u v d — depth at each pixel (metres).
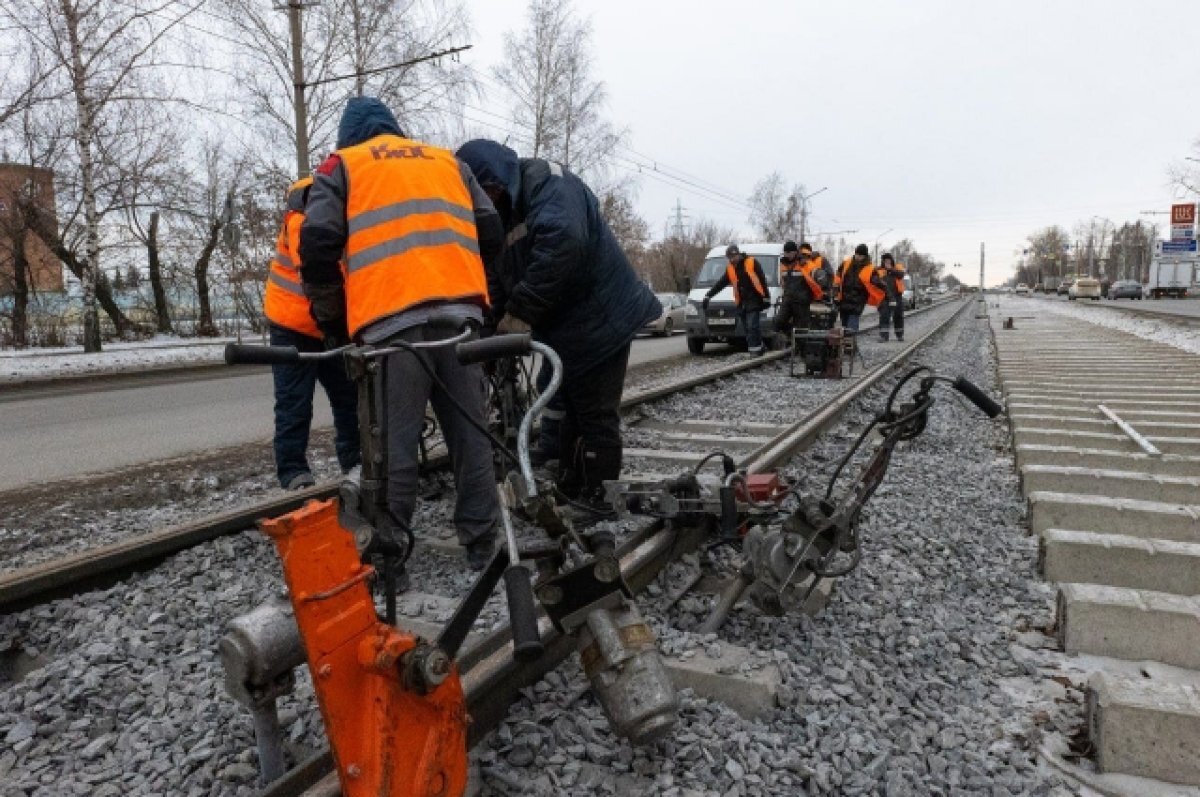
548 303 3.87
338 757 1.87
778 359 15.16
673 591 3.71
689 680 2.87
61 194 22.05
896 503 5.29
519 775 2.42
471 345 2.29
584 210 3.99
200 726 2.64
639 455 6.47
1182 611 3.29
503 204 4.08
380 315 3.32
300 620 1.83
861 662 3.17
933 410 9.52
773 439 6.48
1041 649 3.46
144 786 2.37
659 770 2.43
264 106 23.38
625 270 4.31
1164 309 41.44
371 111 3.69
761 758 2.49
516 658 1.98
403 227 3.35
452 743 2.08
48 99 19.17
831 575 3.42
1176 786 2.51
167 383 14.85
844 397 9.31
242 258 28.06
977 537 4.81
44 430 9.02
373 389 2.73
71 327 27.62
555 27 34.69
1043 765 2.62
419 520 4.66
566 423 4.68
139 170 21.53
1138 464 6.17
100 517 5.20
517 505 2.31
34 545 4.59
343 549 1.94
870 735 2.65
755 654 3.03
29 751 2.59
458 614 2.19
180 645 3.23
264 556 4.08
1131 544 4.09
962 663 3.30
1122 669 3.27
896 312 22.36
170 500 5.69
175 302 34.22
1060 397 9.64
